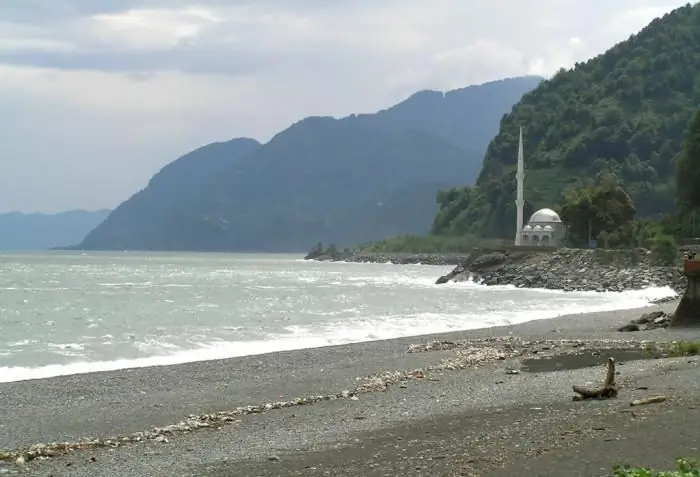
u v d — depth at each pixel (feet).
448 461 51.62
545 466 47.93
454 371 100.63
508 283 387.14
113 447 61.98
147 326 173.58
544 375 92.58
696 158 458.09
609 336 142.10
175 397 85.56
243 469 53.47
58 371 105.29
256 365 109.60
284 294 306.35
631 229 472.85
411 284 410.52
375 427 65.57
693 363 93.45
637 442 51.83
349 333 156.87
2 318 194.29
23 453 60.08
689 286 153.28
